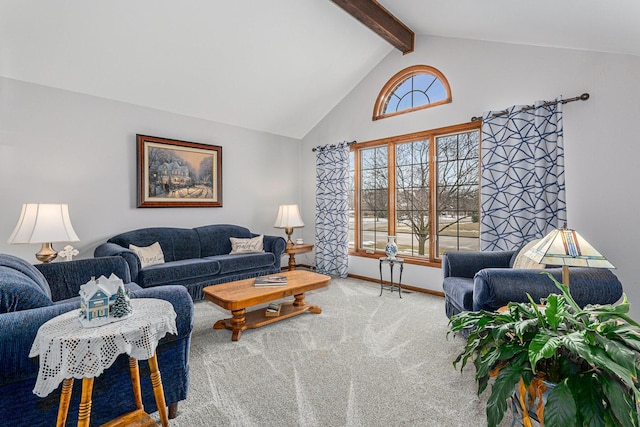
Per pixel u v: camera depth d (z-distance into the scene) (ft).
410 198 14.10
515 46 10.88
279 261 14.58
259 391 6.06
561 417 2.67
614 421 2.61
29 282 5.13
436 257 13.26
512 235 10.55
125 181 12.29
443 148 13.04
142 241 11.95
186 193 13.88
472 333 3.92
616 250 9.08
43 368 3.63
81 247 11.29
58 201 10.79
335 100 16.43
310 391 6.06
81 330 3.86
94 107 11.51
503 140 10.82
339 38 12.87
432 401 5.74
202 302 11.75
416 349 7.84
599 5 6.79
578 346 2.81
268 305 10.36
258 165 16.67
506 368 3.23
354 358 7.38
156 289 5.41
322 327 9.27
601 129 9.25
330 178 16.39
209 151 14.64
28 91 10.19
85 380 3.93
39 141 10.42
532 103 10.49
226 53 11.71
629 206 8.88
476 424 5.13
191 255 13.21
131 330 3.96
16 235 8.25
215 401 5.75
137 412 4.67
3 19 8.45
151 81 11.79
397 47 13.39
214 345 8.07
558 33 9.02
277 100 15.02
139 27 9.83
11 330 3.93
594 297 6.24
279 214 15.97
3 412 3.97
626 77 8.86
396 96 14.61
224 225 14.87
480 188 11.88
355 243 16.19
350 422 5.19
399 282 13.00
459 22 10.93
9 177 9.91
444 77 12.71
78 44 9.68
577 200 9.64
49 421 4.26
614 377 2.81
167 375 5.12
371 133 15.24
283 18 11.19
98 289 4.16
